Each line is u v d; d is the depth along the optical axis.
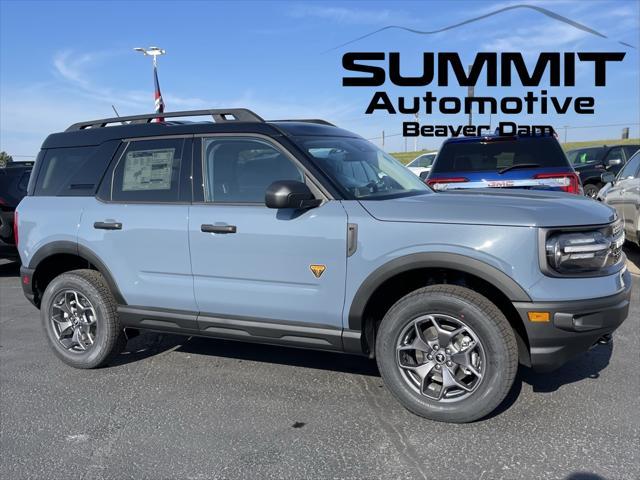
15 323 6.11
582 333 3.15
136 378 4.34
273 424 3.51
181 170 4.12
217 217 3.89
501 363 3.23
